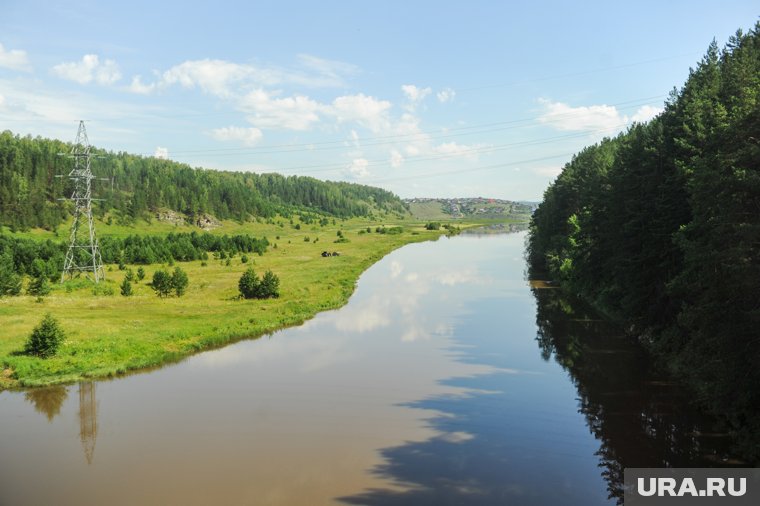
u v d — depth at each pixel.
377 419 28.77
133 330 45.91
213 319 51.38
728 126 25.59
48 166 165.62
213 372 37.16
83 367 36.72
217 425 28.12
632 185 45.59
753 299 22.30
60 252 91.56
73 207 158.75
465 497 20.91
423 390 33.12
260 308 56.81
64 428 27.95
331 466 23.66
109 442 26.23
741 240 22.52
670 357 36.94
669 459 23.78
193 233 138.38
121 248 111.19
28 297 61.06
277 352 42.12
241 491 21.56
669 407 29.53
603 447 25.08
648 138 48.34
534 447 25.27
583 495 20.98
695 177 28.19
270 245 143.00
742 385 22.48
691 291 28.41
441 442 25.91
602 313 55.38
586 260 60.06
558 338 45.38
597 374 35.56
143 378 36.03
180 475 22.94
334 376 36.03
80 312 53.06
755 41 42.28
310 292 67.56
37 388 33.94
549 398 31.48
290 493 21.34
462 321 52.72
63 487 22.00
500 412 29.48
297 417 29.11
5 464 24.08
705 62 45.47
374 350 42.28
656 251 38.75
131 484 22.22
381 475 22.78
